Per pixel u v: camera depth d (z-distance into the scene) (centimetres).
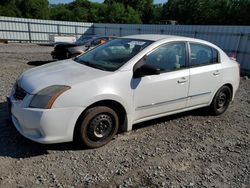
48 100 306
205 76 455
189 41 442
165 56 404
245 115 537
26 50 1928
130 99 364
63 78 336
